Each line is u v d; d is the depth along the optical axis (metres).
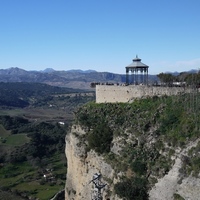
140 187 52.16
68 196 74.25
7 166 150.25
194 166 47.12
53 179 135.75
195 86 65.69
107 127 65.50
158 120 59.88
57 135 187.62
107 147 63.06
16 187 127.31
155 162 53.81
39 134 185.12
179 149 51.50
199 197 44.44
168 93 68.00
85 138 69.56
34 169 149.00
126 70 83.81
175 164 50.09
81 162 68.62
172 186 48.34
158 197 49.56
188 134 52.34
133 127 61.75
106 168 60.06
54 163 156.50
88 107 79.00
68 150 76.44
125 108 69.56
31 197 116.06
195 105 58.03
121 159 58.44
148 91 70.81
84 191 66.94
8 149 165.50
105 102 77.81
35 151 164.12
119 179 56.06
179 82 78.62
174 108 60.56
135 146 59.00
